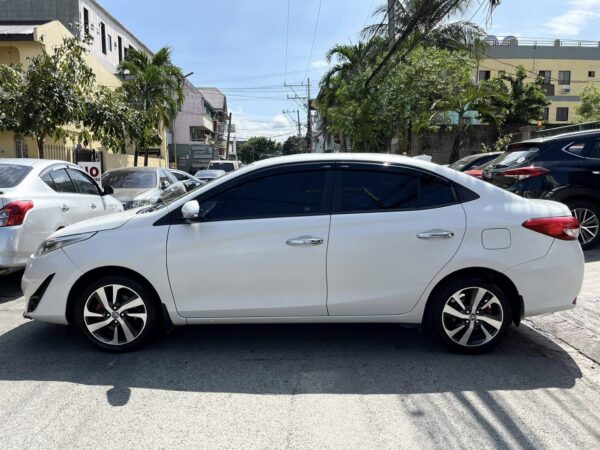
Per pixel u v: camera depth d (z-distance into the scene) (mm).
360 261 4133
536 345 4543
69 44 11961
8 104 10688
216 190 4270
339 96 22219
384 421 3311
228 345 4586
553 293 4172
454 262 4117
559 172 7418
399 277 4152
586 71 47344
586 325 4844
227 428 3232
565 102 47406
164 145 37312
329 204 4207
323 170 4273
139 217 4316
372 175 4266
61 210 6605
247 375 3986
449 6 13648
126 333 4344
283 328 5000
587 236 7723
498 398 3604
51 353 4422
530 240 4129
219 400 3594
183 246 4164
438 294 4223
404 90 17547
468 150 20375
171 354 4391
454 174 4301
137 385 3816
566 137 7645
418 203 4215
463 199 4230
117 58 35469
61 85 11039
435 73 17547
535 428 3223
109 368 4109
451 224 4129
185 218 4176
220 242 4152
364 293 4176
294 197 4238
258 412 3428
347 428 3230
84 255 4219
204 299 4219
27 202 5945
